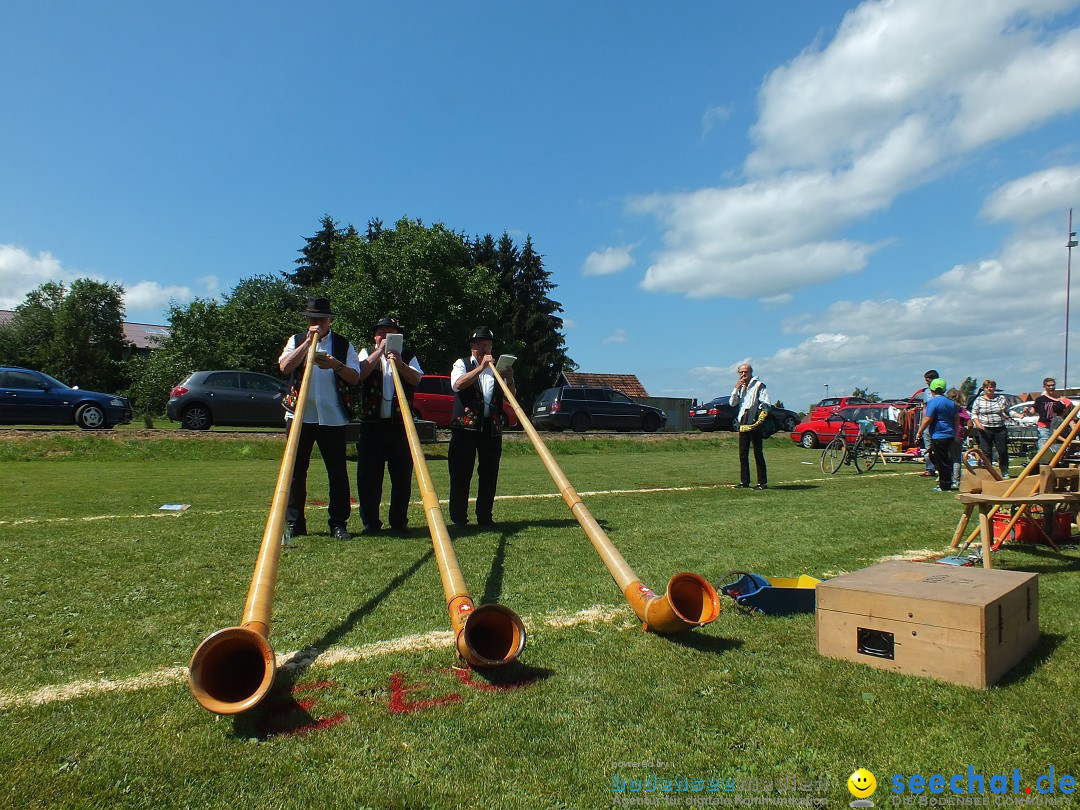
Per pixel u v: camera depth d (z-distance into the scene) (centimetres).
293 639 329
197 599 389
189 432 1606
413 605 383
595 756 222
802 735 235
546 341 5562
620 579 368
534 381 5591
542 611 375
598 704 259
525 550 526
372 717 249
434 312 4200
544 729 240
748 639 331
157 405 3925
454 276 4312
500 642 307
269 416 1920
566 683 279
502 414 652
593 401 2677
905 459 1736
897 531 609
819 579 439
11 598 385
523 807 195
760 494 920
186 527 607
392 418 611
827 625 309
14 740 228
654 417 2794
